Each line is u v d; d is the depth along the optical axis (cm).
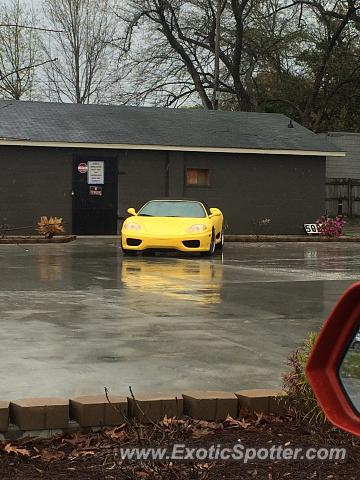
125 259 1614
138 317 872
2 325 800
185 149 2377
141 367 619
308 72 4019
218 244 1895
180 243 1659
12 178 2253
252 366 629
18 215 2259
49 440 459
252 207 2492
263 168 2500
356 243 2278
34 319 843
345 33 3856
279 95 4025
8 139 2211
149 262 1554
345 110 3916
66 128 2362
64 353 666
